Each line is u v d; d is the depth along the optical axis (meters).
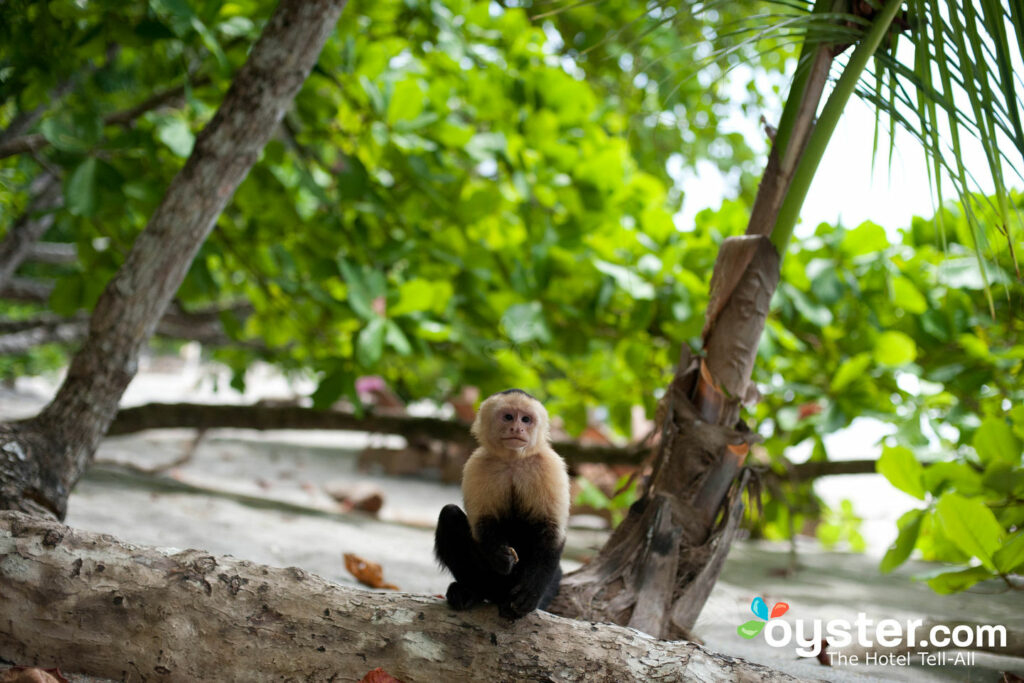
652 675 2.79
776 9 5.03
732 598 5.77
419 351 6.73
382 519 8.36
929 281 6.53
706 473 3.75
